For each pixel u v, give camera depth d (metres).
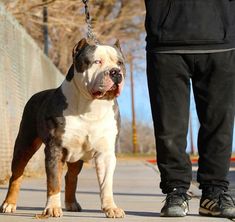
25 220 7.82
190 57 8.04
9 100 14.73
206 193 8.16
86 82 7.93
